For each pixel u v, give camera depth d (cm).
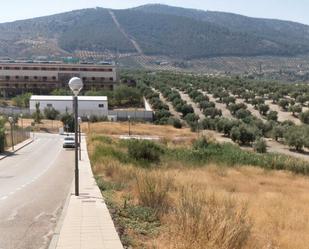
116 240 936
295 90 12488
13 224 1142
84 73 13512
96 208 1287
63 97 10094
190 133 7538
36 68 13362
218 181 2459
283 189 2366
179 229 863
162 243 900
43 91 13400
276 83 15225
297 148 6581
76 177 1549
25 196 1645
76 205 1336
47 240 981
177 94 11512
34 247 927
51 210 1345
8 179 2317
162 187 1421
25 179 2314
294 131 6756
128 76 16038
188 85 13675
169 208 1270
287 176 3103
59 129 7600
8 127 6694
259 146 5778
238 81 15200
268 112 10025
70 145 5003
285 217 1445
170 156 3488
